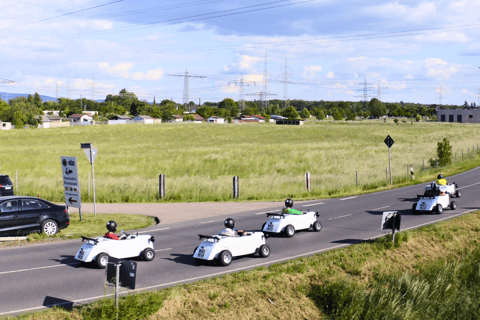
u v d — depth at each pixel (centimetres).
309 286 1193
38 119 15562
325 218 2064
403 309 1141
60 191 2800
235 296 1076
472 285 1390
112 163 4616
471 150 5891
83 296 1016
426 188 2259
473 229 1809
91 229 1822
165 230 1819
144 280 1145
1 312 912
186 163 4631
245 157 5222
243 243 1341
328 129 12150
